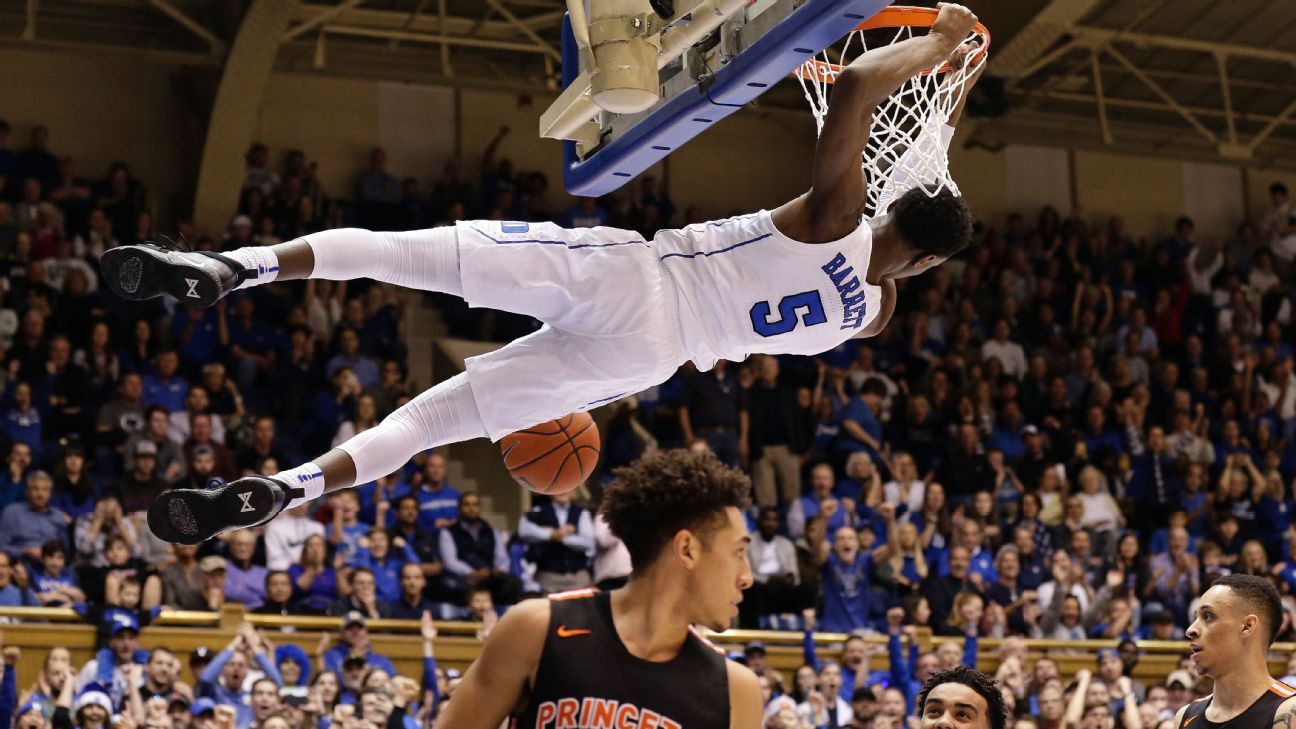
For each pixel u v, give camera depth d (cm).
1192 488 1446
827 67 472
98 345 1268
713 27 371
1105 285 1716
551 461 394
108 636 947
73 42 1468
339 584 1045
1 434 1123
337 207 1606
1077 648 1173
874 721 970
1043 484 1362
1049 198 1912
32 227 1392
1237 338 1712
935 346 1591
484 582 1077
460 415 374
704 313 383
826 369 1454
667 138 432
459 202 1608
